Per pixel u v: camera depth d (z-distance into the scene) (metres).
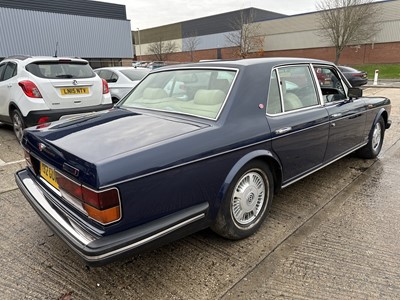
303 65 3.23
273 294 2.04
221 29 49.34
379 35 32.78
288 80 2.99
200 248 2.53
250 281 2.16
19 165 4.43
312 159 3.21
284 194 3.50
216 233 2.56
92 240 1.77
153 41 63.31
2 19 24.42
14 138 6.00
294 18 39.28
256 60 2.83
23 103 5.07
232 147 2.30
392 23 31.73
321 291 2.05
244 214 2.60
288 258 2.39
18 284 2.14
